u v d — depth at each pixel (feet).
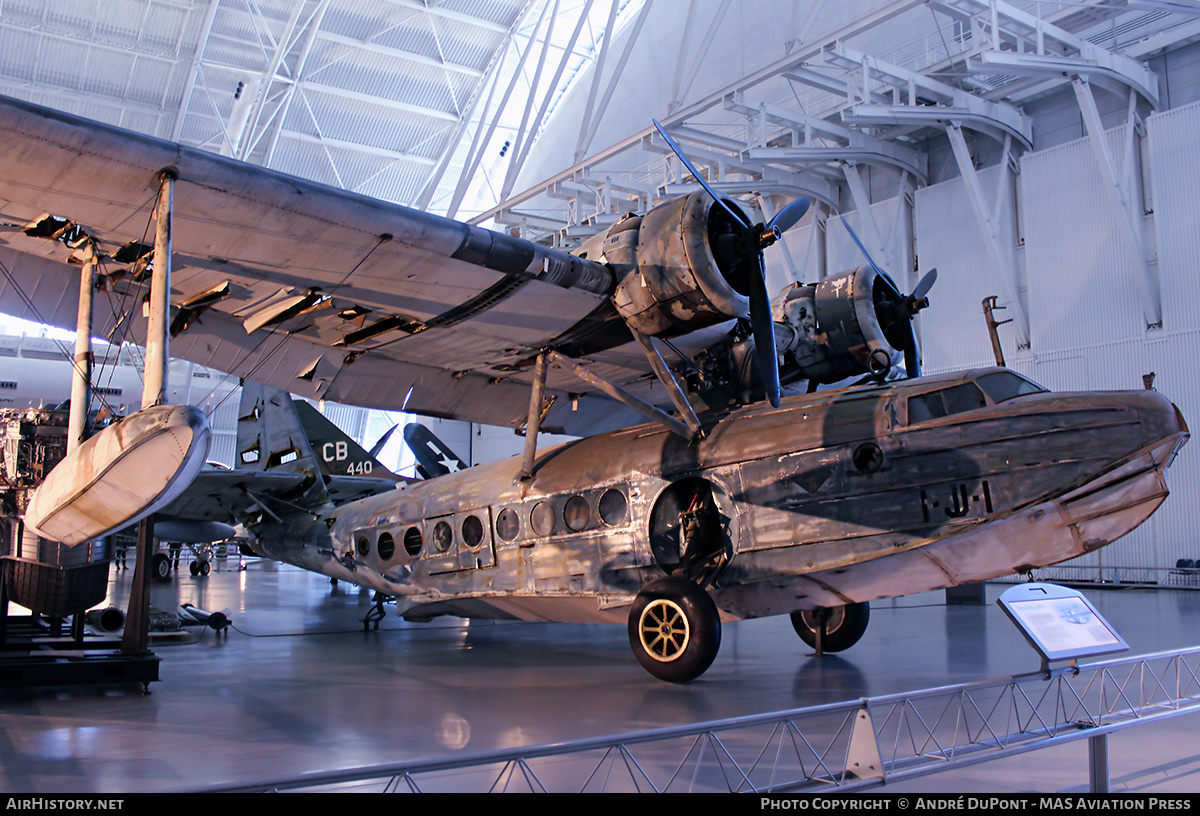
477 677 26.58
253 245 22.00
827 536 23.06
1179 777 14.15
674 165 74.38
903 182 76.02
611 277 25.29
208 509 49.06
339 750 16.85
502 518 30.04
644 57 100.32
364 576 36.88
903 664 27.94
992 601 58.13
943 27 71.00
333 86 110.73
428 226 21.75
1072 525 21.44
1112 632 14.83
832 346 29.81
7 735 18.29
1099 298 65.05
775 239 23.88
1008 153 69.97
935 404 22.93
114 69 102.32
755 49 85.97
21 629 31.30
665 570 25.68
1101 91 67.10
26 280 24.23
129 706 21.77
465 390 34.37
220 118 104.78
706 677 25.88
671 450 26.43
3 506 25.86
